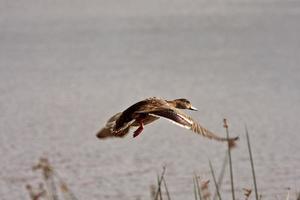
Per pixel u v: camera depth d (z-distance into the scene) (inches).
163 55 2532.0
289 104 1734.7
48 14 4035.4
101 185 1173.1
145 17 3809.1
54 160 1322.6
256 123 1578.5
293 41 2743.6
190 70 2223.2
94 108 1758.1
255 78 2043.6
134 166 1284.4
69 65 2377.0
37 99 1862.7
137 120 442.6
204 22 3518.7
